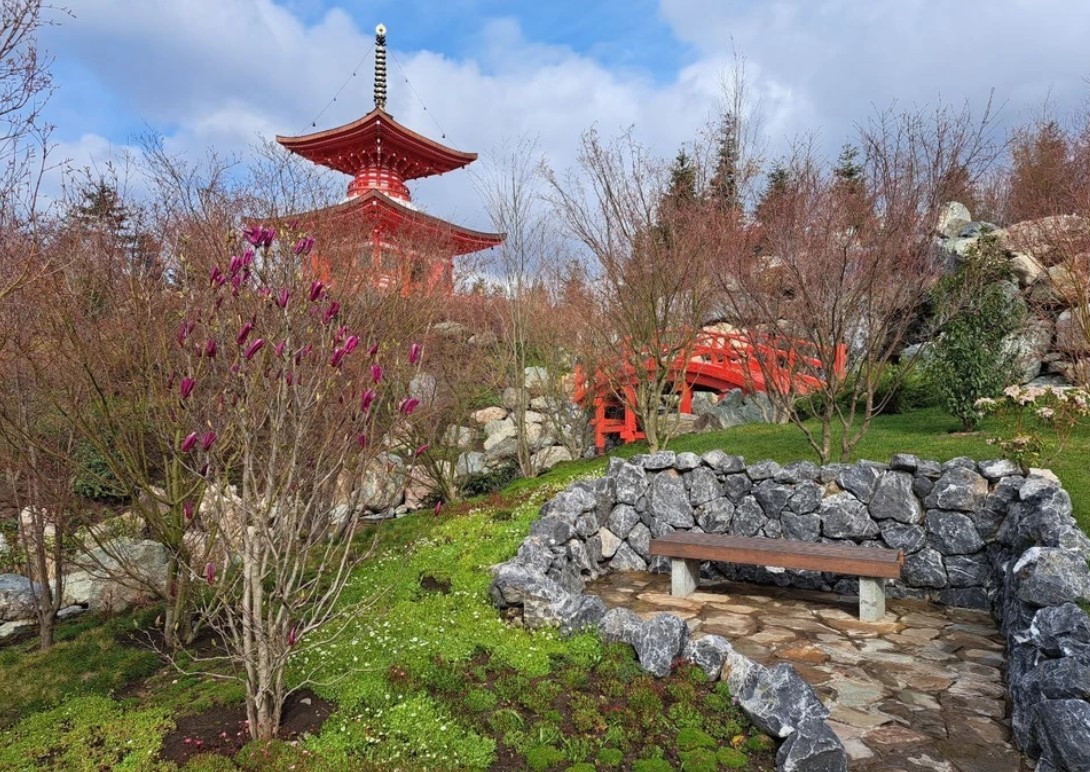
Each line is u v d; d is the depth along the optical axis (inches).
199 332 196.1
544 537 287.6
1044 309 509.7
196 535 248.8
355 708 170.2
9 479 254.4
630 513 336.2
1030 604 186.5
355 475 183.3
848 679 197.6
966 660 211.3
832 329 342.6
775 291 407.2
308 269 188.1
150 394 230.1
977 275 426.9
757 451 421.1
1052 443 339.3
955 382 418.0
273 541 162.4
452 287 553.9
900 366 542.3
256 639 164.4
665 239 445.1
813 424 514.3
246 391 159.2
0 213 219.1
